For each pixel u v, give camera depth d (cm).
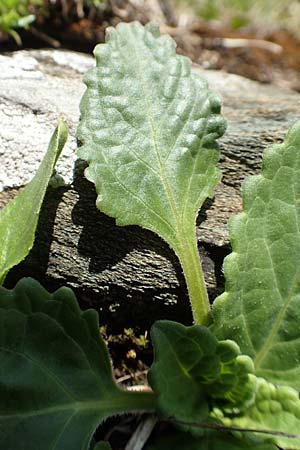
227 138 23
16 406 18
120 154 20
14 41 28
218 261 21
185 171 21
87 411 19
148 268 21
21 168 22
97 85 21
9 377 18
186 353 18
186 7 39
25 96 23
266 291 19
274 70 36
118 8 33
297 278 19
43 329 18
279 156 19
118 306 21
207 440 19
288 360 19
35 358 18
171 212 20
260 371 19
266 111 25
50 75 25
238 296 19
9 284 21
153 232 21
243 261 19
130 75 21
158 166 20
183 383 19
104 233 21
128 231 21
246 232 19
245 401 19
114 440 20
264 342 19
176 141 21
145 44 21
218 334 19
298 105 25
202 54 36
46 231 21
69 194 21
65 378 19
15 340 18
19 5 28
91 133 20
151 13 36
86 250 21
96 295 21
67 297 18
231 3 41
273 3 42
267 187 19
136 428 20
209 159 21
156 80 21
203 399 19
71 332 18
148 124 21
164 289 21
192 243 20
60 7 30
